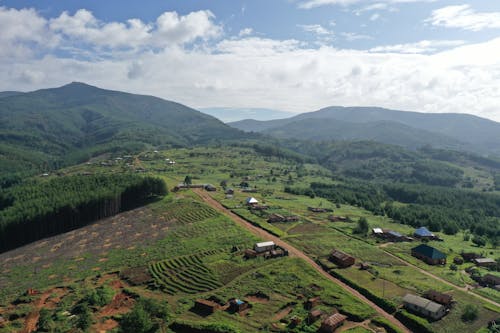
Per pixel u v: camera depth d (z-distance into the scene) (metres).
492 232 194.12
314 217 192.00
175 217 187.50
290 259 124.31
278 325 82.94
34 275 128.38
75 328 85.06
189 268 119.31
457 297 98.25
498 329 81.88
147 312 87.00
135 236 164.25
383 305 92.81
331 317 82.56
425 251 132.25
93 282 116.31
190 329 82.69
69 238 169.75
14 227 170.50
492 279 109.88
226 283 107.50
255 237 149.25
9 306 102.31
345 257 120.88
